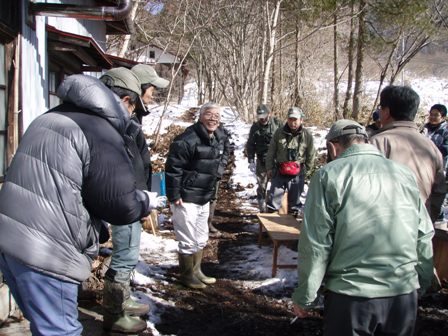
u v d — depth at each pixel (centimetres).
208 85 2948
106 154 228
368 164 247
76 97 232
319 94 2625
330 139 270
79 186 224
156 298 458
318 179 249
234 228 751
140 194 257
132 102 332
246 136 1463
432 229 258
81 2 793
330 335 247
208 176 475
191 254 488
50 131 225
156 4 1930
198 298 470
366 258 237
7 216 221
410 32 1855
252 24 2067
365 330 239
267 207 717
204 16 2020
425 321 416
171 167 464
